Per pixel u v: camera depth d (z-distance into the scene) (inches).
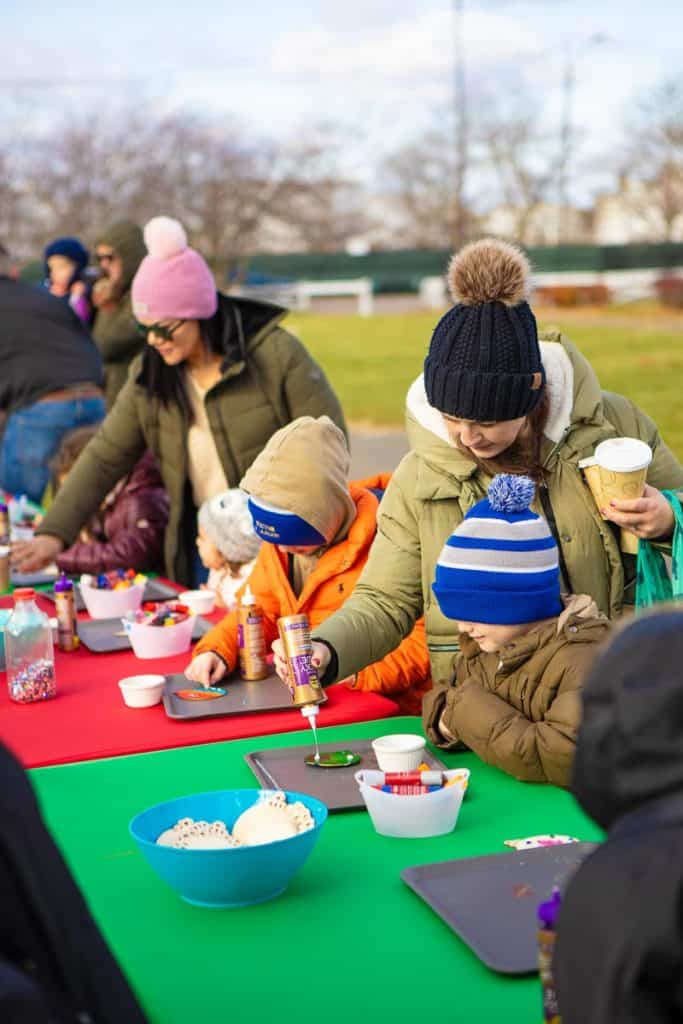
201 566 191.5
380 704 118.9
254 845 74.4
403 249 2028.8
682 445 424.5
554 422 110.5
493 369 103.8
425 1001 64.9
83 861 84.8
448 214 1825.8
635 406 120.8
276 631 134.6
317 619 130.0
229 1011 64.8
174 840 81.0
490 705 97.7
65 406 247.3
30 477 251.3
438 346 106.7
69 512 183.3
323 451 126.0
